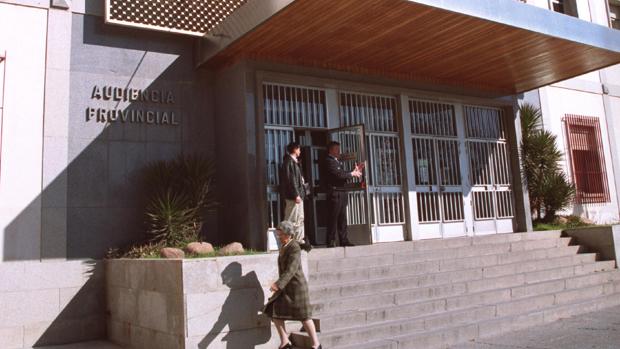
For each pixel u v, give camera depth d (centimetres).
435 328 683
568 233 1143
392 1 738
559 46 962
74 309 788
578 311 832
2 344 734
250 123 871
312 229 948
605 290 934
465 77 1143
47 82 816
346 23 803
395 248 884
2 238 757
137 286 694
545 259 984
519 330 727
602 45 983
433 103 1146
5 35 796
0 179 766
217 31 881
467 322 712
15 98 791
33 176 789
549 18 909
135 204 857
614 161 1538
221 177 923
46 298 772
